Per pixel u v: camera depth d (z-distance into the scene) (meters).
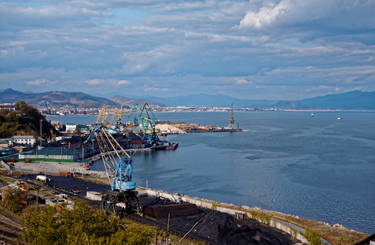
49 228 63.16
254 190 153.75
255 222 97.06
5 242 73.69
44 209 73.25
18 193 102.19
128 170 109.25
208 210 110.06
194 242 79.69
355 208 128.12
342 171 189.00
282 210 126.56
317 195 144.50
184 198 125.62
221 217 101.06
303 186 158.88
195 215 103.38
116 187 107.69
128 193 105.69
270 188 156.75
